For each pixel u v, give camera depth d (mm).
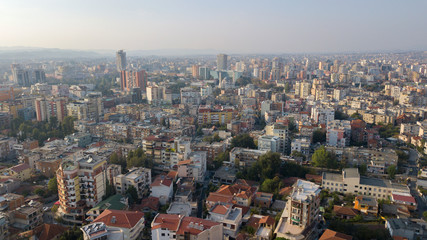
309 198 160875
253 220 184750
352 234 167625
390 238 160625
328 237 151500
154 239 164875
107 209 183750
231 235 177875
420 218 197875
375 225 181875
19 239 174000
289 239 151125
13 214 190875
